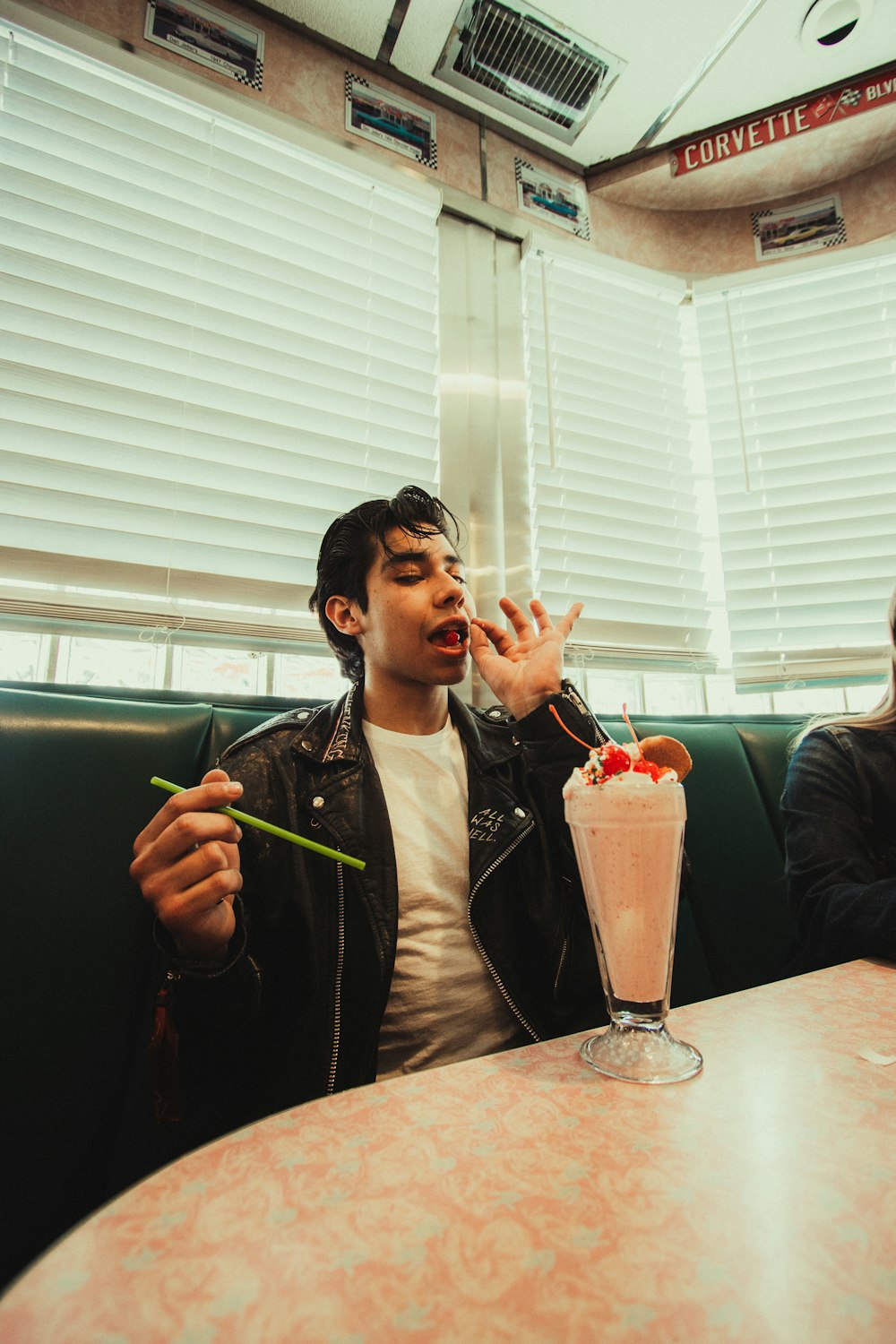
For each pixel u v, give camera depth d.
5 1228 0.78
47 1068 0.85
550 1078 0.49
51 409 1.39
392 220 1.89
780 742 1.64
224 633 1.47
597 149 2.22
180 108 1.64
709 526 2.24
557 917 1.00
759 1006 0.62
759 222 2.37
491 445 1.92
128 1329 0.26
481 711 1.35
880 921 0.81
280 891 0.93
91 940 0.92
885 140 2.14
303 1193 0.35
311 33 1.84
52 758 0.98
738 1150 0.38
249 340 1.64
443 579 1.11
